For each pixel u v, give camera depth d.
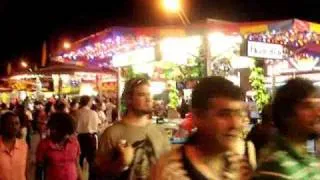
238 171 1.53
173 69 5.96
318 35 4.99
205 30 4.48
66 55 6.94
